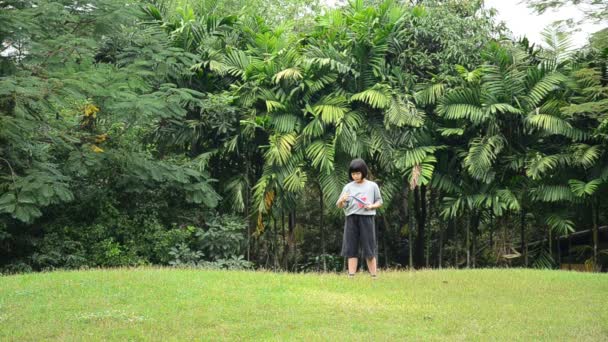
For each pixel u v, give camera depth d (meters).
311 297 8.70
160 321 7.46
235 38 18.28
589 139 16.05
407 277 10.90
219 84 17.80
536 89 16.22
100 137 15.24
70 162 14.81
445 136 16.92
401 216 19.84
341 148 16.38
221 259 15.89
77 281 9.34
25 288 8.95
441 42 17.08
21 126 13.21
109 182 16.05
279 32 17.89
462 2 18.62
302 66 16.61
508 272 11.96
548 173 16.03
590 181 15.56
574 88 16.27
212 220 16.33
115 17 14.95
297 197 16.88
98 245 15.02
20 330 7.11
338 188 16.17
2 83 12.38
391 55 17.48
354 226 10.15
